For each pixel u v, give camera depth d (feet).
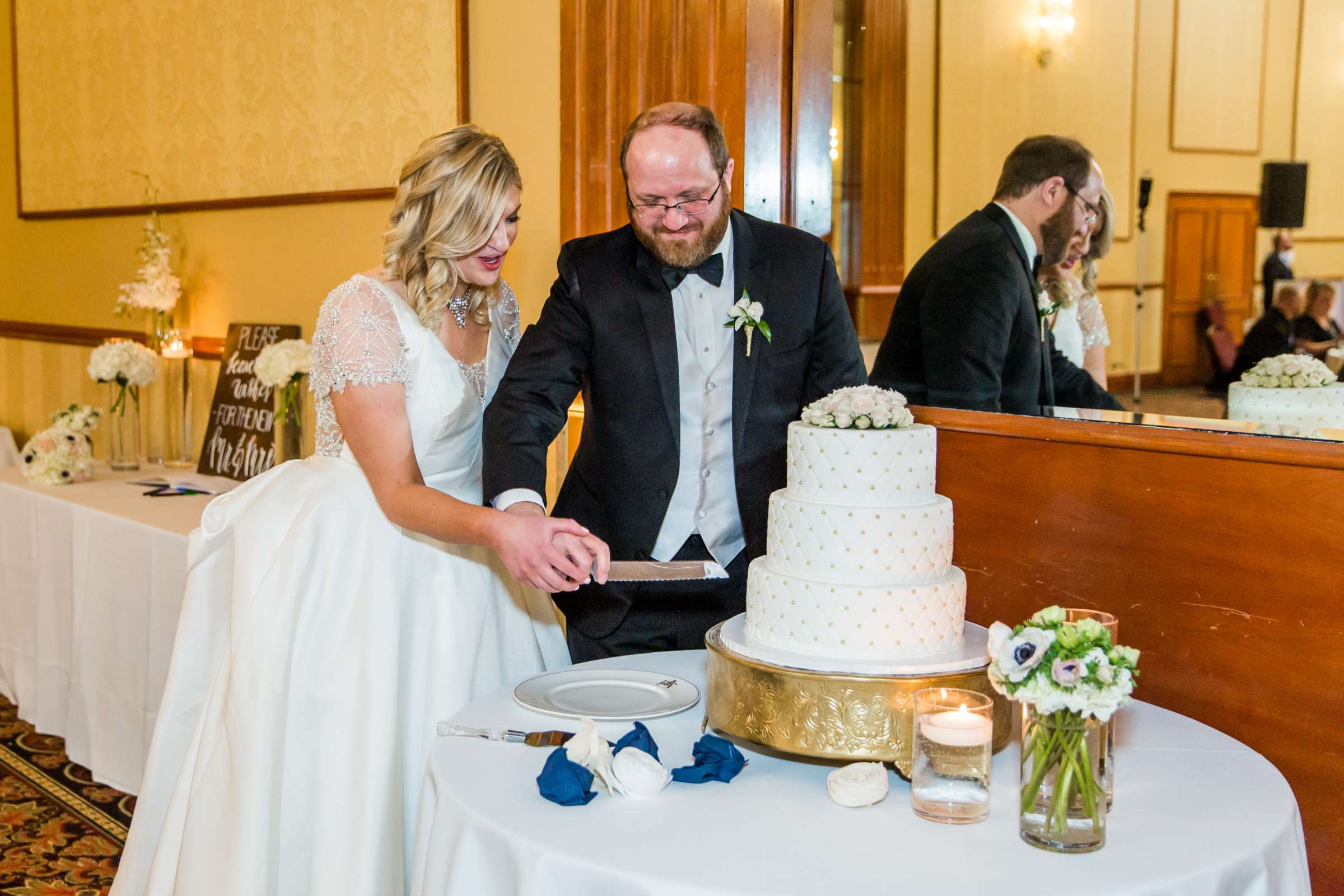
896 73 8.84
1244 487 6.74
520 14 11.60
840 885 4.31
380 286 7.46
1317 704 6.52
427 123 12.87
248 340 15.37
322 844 7.11
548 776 5.06
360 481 7.64
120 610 11.97
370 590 7.39
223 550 8.40
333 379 7.27
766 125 9.70
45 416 20.18
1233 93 7.01
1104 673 4.50
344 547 7.45
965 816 4.89
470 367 7.87
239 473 14.78
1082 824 4.61
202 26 15.99
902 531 5.49
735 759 5.32
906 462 5.55
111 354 15.24
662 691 6.54
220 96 15.84
